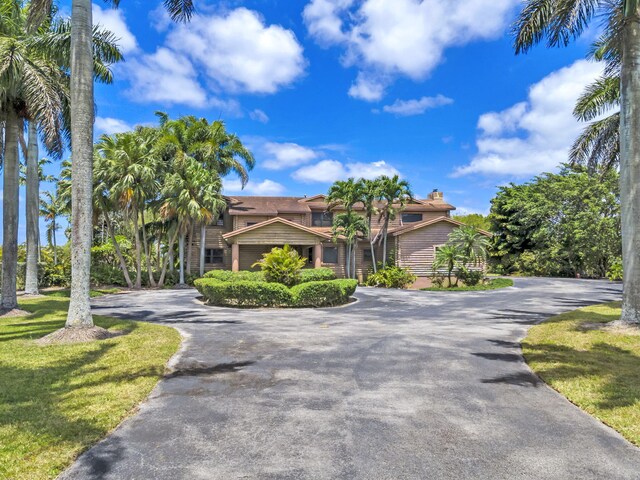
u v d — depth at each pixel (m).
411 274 26.81
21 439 4.27
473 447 4.18
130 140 26.81
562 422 4.86
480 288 23.84
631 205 10.09
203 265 29.55
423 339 9.62
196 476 3.61
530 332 10.38
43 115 12.50
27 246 21.11
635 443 4.30
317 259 27.78
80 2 10.26
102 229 37.12
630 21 10.13
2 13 14.41
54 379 6.42
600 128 16.28
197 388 6.08
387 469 3.73
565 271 35.94
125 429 4.61
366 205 28.34
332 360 7.70
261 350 8.52
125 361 7.50
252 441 4.30
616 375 6.54
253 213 30.98
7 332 10.70
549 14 11.09
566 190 34.16
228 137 34.25
